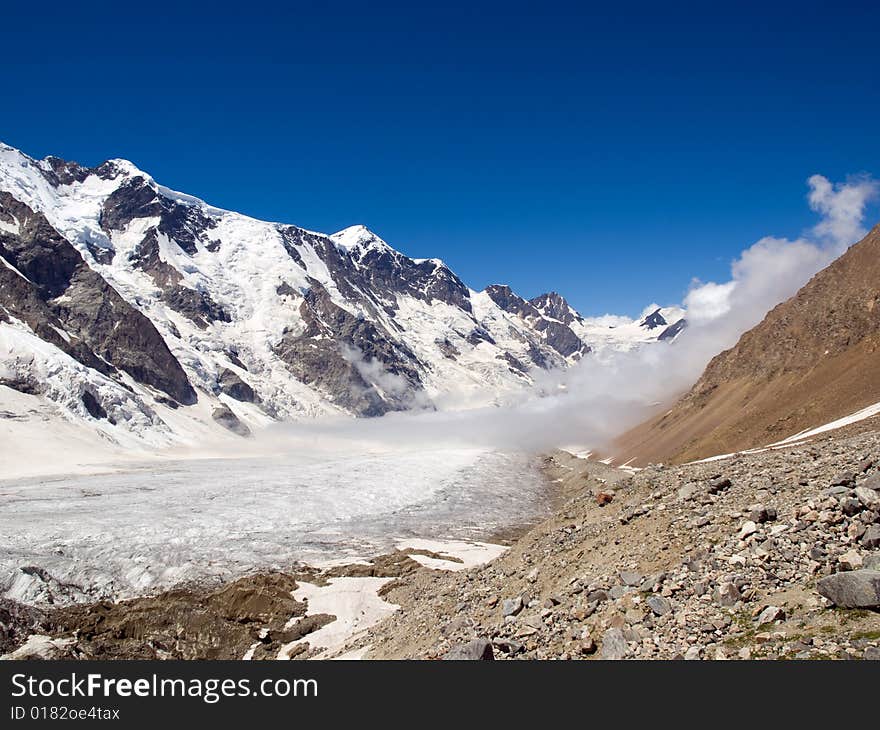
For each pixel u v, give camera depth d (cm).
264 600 4188
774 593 1409
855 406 6662
